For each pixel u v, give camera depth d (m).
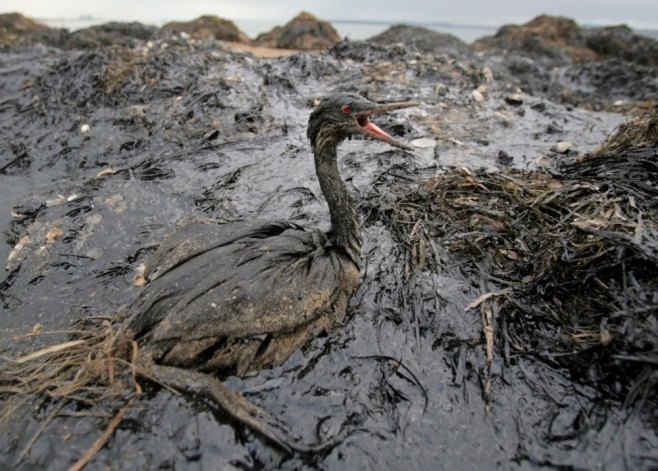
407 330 0.32
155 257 0.33
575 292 0.31
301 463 0.24
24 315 0.35
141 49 0.88
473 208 0.40
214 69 0.76
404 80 0.76
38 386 0.28
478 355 0.30
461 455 0.25
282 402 0.27
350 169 0.52
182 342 0.26
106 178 0.53
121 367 0.27
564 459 0.24
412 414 0.27
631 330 0.26
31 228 0.45
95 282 0.38
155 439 0.25
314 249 0.32
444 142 0.58
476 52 1.51
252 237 0.32
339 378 0.29
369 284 0.35
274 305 0.28
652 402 0.25
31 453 0.25
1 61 1.00
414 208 0.42
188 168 0.54
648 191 0.37
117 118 0.66
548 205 0.38
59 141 0.64
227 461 0.24
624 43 1.69
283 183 0.50
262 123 0.63
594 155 0.48
